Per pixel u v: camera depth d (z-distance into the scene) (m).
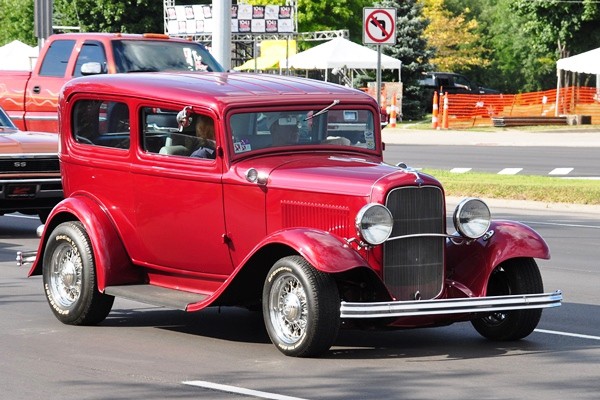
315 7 135.62
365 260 17.38
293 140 19.64
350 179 17.95
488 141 79.19
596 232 35.97
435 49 116.94
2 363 17.55
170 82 20.44
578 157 64.44
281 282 17.81
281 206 18.50
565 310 22.67
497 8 176.75
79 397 15.36
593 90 110.06
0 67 91.12
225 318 21.59
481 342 19.36
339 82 112.12
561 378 16.53
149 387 15.92
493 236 18.77
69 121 21.77
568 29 109.19
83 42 39.94
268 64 102.25
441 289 18.36
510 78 175.62
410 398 15.24
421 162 60.56
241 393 15.53
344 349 18.61
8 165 32.06
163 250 20.25
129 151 20.53
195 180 19.48
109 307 20.75
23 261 22.33
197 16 95.94
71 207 20.97
